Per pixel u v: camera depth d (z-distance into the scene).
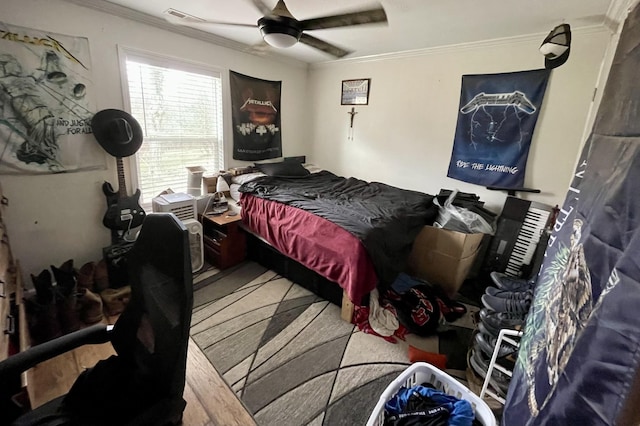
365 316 2.08
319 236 2.10
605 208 0.56
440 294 2.29
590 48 2.26
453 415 1.06
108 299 2.08
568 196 0.90
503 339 1.24
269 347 1.84
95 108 2.28
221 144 3.34
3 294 1.17
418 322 2.00
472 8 2.05
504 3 1.96
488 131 2.80
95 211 2.41
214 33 2.85
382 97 3.49
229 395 1.51
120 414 0.88
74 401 0.92
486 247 2.75
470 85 2.84
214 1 2.12
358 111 3.74
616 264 0.46
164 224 0.90
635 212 0.46
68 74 2.11
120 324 1.04
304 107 4.25
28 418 0.86
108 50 2.28
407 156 3.42
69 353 1.71
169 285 0.87
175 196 2.68
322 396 1.53
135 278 1.01
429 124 3.19
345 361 1.76
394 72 3.33
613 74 0.72
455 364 1.79
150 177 2.81
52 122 2.09
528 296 1.48
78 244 2.36
